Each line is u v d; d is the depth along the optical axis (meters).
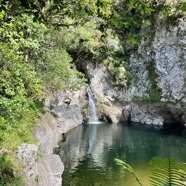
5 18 10.10
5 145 12.80
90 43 36.97
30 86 16.73
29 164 12.32
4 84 12.96
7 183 10.29
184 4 5.19
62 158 21.62
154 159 3.97
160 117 39.12
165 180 3.94
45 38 24.31
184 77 37.47
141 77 41.03
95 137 29.27
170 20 37.59
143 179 17.72
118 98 41.28
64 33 29.08
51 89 29.42
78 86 34.81
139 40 40.72
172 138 30.42
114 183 16.98
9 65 13.56
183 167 3.87
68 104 34.19
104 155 23.00
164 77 39.06
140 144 27.25
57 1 7.21
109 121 38.66
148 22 6.68
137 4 5.32
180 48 37.47
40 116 21.58
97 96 39.88
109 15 6.51
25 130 15.42
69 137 28.45
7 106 12.91
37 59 23.12
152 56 40.31
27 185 11.26
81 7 7.13
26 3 5.59
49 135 20.61
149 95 40.25
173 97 38.41
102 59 39.66
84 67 39.66
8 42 12.71
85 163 20.72
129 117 40.16
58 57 26.45
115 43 39.50
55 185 14.29
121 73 40.34
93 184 16.78
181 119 38.69
